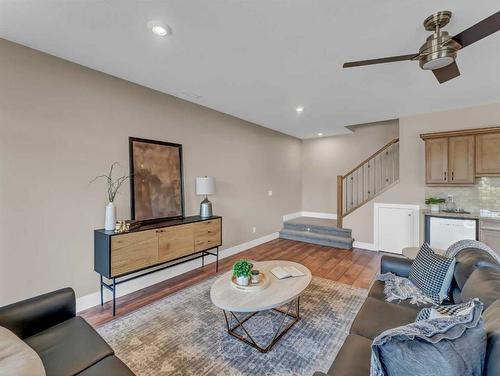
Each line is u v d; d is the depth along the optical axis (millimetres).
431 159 4125
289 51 2262
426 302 1901
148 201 3250
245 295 2117
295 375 1772
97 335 1560
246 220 5016
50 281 2455
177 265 3623
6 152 2203
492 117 3807
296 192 6875
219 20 1814
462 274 1814
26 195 2311
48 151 2438
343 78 2855
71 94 2584
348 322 2410
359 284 3318
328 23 1854
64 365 1300
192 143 3891
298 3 1639
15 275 2254
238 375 1775
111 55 2350
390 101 3672
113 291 2576
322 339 2162
